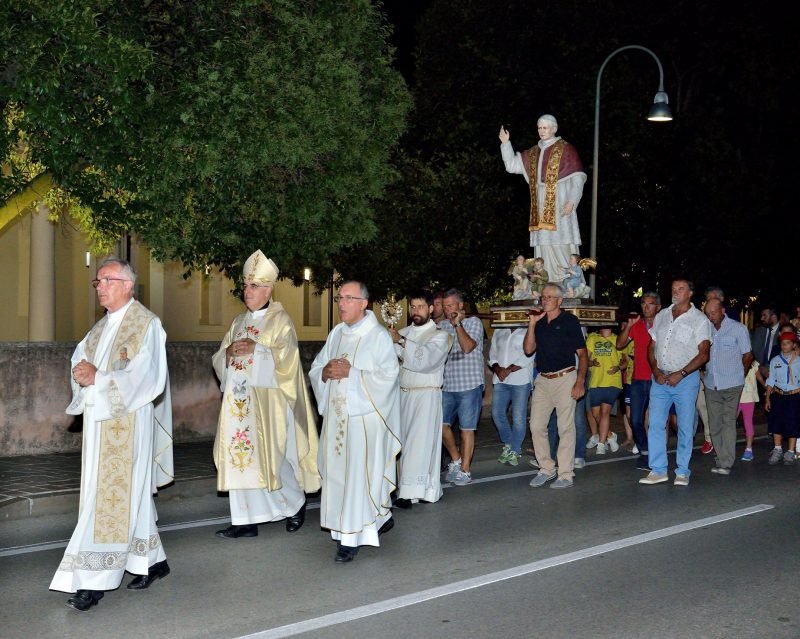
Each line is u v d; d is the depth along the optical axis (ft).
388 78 42.22
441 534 26.76
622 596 20.75
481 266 72.02
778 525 28.14
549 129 44.09
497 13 71.00
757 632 18.47
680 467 35.32
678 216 72.13
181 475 33.09
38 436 37.78
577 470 38.65
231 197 36.52
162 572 21.57
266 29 37.55
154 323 20.24
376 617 19.12
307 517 29.22
